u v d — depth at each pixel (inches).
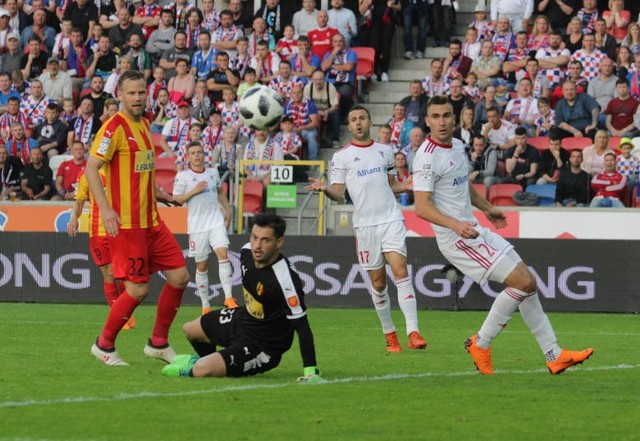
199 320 800.9
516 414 644.7
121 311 854.5
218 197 1483.8
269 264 752.3
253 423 604.1
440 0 2229.3
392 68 2229.3
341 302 1625.2
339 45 2075.5
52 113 2012.8
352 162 1089.4
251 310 767.1
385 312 1042.1
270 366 785.6
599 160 1765.5
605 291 1589.6
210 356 777.6
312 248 1628.9
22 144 1994.3
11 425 591.2
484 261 829.8
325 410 649.6
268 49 2134.6
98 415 623.2
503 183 1782.7
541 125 1925.4
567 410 660.7
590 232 1656.0
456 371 861.2
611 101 1923.0
